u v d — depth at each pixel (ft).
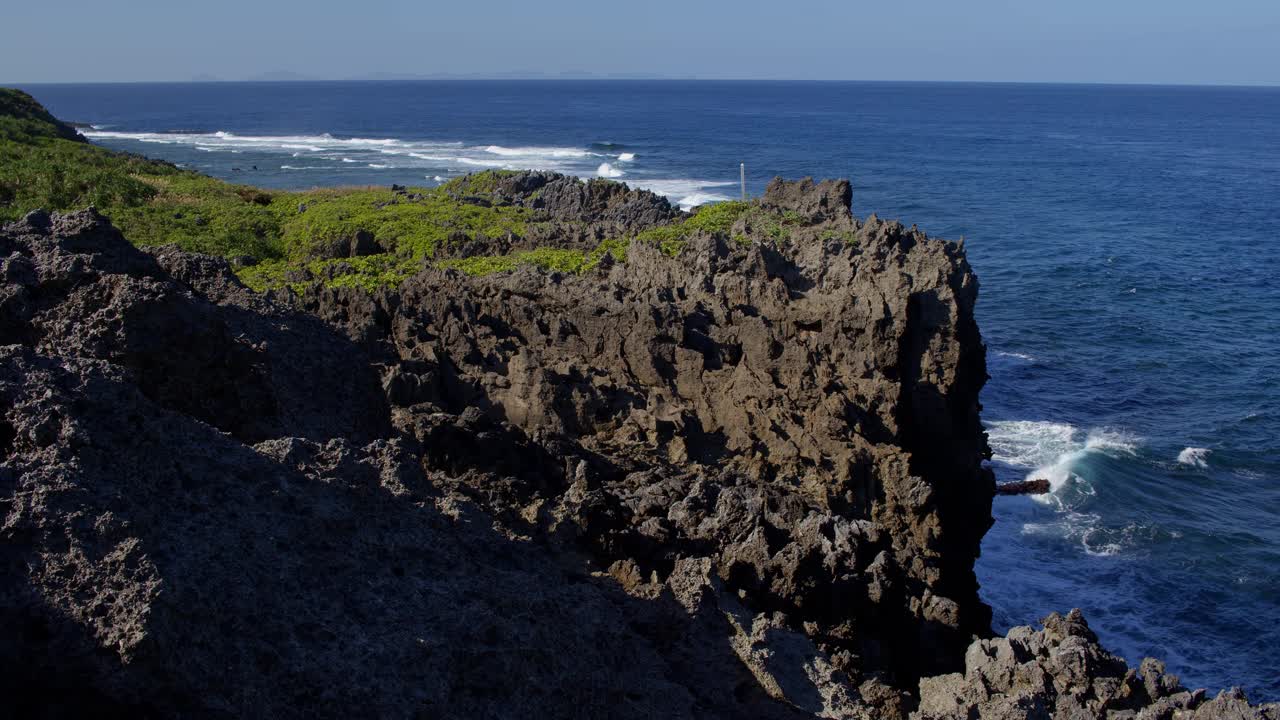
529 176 219.41
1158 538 133.08
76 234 46.55
